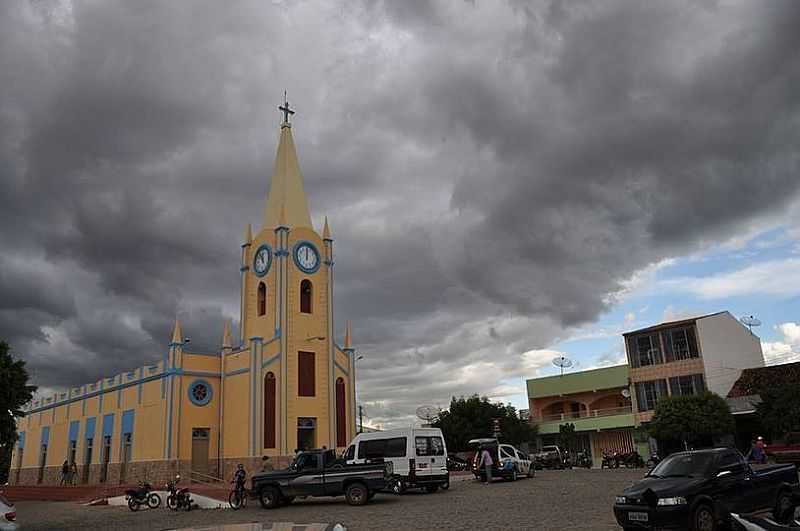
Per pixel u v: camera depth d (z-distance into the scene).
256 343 42.22
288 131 50.03
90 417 52.03
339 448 43.97
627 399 57.09
